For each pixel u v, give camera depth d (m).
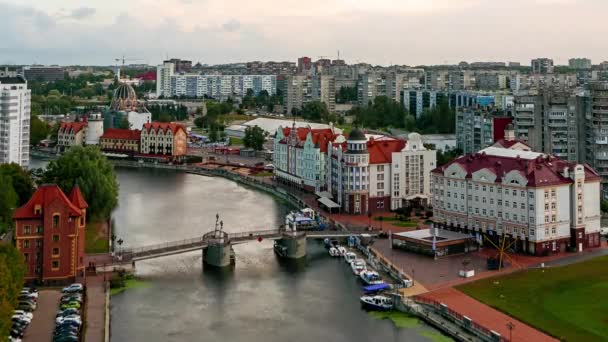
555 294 198.12
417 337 174.25
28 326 169.88
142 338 173.12
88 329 169.88
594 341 162.25
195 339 173.25
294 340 172.88
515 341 163.12
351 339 173.38
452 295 199.12
